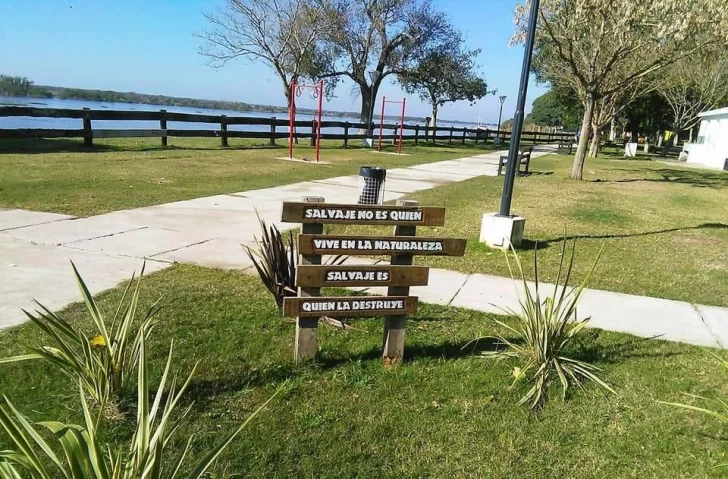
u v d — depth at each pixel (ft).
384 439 8.33
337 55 92.53
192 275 15.05
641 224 27.73
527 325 10.85
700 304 15.67
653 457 8.31
